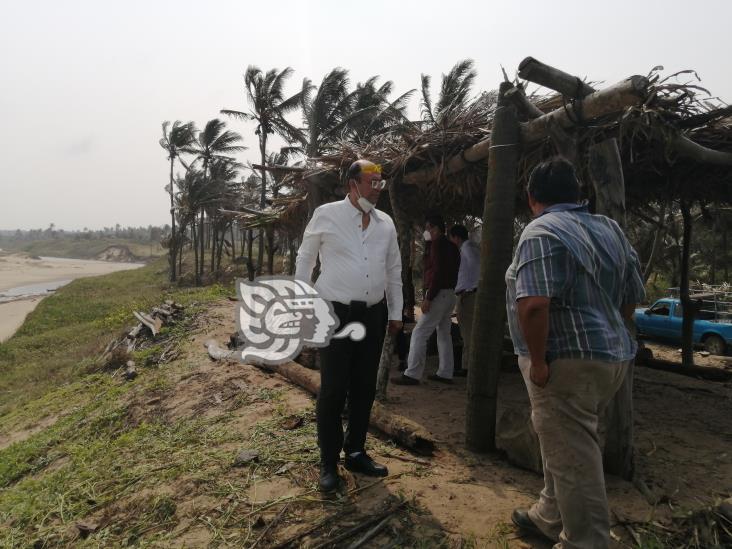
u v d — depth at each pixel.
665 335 10.40
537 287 1.88
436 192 5.15
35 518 3.47
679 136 3.15
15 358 16.38
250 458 3.41
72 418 6.64
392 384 5.29
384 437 3.74
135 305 19.03
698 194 5.12
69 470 4.48
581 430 1.99
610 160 3.11
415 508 2.71
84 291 35.81
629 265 2.21
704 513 2.56
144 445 4.42
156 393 6.18
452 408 4.52
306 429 3.89
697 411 4.63
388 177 5.16
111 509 3.27
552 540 2.37
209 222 43.34
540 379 1.95
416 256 10.25
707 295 10.14
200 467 3.48
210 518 2.81
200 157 35.47
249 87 23.92
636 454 3.55
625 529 2.51
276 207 8.45
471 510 2.70
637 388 5.48
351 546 2.41
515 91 3.21
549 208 2.16
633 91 2.70
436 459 3.37
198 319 10.43
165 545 2.62
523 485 3.00
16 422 7.62
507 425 3.40
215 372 6.21
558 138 3.14
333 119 21.47
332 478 2.93
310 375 4.97
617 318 2.07
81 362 11.31
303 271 3.08
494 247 3.39
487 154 3.95
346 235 2.98
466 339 5.55
